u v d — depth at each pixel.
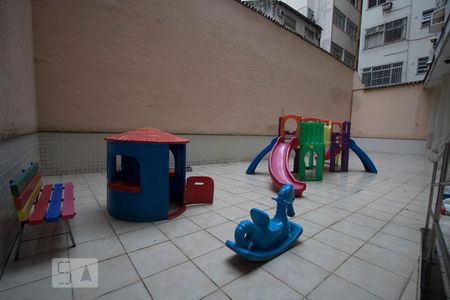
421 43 13.77
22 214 1.73
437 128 8.32
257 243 1.85
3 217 1.74
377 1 15.54
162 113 5.54
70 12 4.26
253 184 4.49
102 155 4.77
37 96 4.07
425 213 3.12
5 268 1.66
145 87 5.22
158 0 5.28
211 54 6.38
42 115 4.14
